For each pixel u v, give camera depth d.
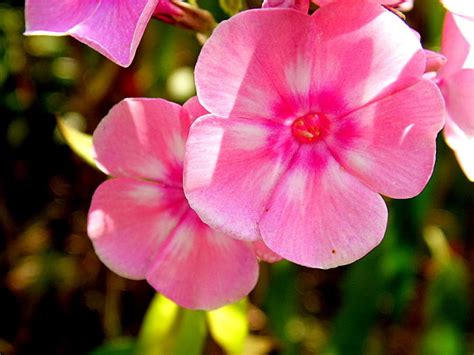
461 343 0.14
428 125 0.07
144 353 0.11
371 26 0.07
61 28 0.08
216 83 0.07
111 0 0.08
